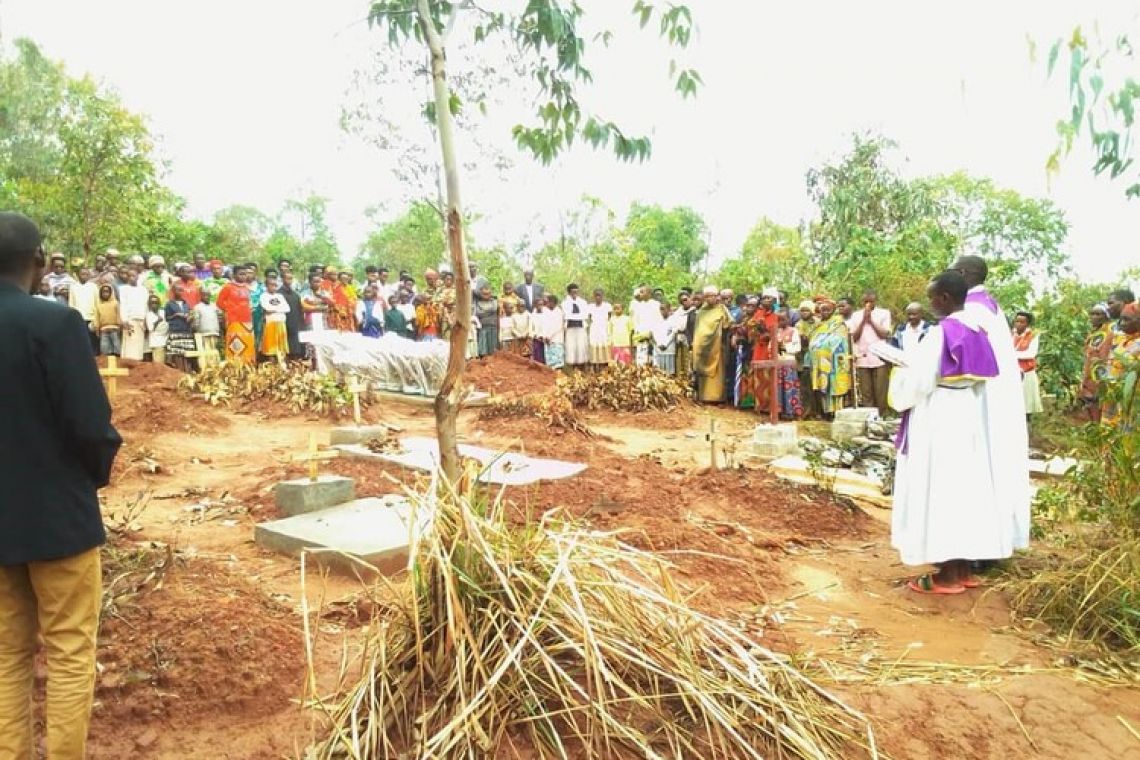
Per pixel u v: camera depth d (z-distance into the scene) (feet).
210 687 11.53
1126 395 17.51
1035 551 19.62
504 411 36.91
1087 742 11.42
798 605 16.47
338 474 24.95
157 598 13.32
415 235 118.52
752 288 71.56
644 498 23.17
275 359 49.88
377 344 46.62
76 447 9.26
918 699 12.09
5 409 9.00
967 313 17.60
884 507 25.09
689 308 54.75
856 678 12.78
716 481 25.00
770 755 10.16
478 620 10.58
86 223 65.62
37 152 65.05
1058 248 87.92
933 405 17.21
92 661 9.71
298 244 146.20
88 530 9.43
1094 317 37.04
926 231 60.44
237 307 48.34
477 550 10.78
